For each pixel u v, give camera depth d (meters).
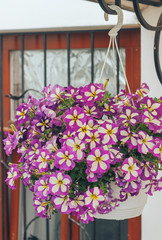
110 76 2.16
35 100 1.05
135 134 0.89
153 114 0.93
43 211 0.96
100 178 0.93
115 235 2.12
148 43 1.77
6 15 2.11
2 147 2.20
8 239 2.38
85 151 0.90
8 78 2.36
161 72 1.49
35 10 2.06
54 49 2.25
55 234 2.25
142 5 1.73
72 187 0.92
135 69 2.09
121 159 0.90
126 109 0.92
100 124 0.89
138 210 1.03
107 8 1.06
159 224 1.69
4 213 2.34
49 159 0.90
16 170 1.03
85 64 2.21
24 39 2.29
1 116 2.22
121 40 2.11
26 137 1.02
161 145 0.90
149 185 0.97
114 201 0.95
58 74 2.27
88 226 2.14
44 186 0.89
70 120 0.88
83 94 0.93
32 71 2.33
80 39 2.18
